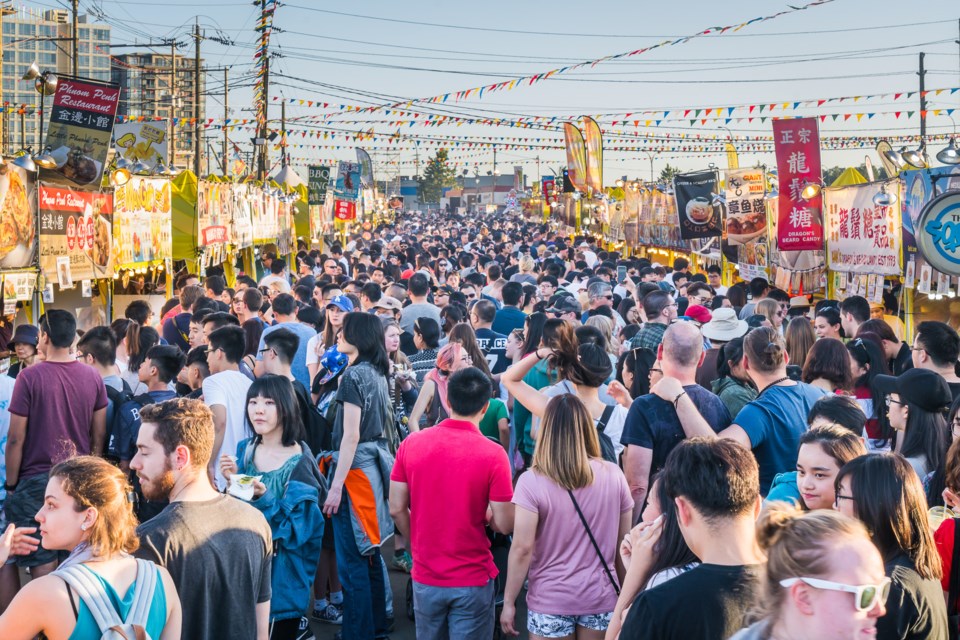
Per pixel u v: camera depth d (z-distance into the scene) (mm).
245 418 5781
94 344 6539
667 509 3225
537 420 5750
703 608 2830
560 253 21750
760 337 5172
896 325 10430
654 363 6402
